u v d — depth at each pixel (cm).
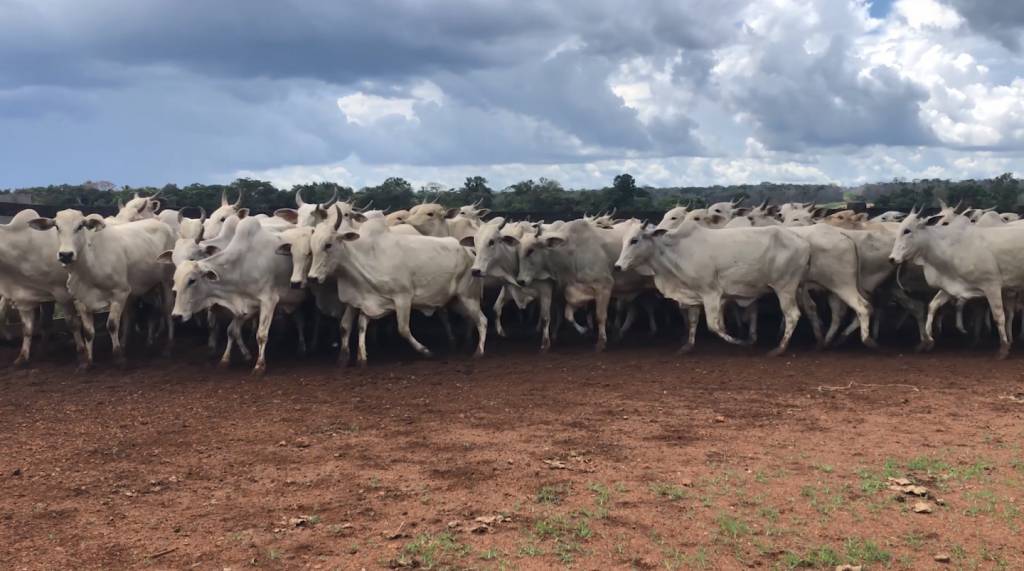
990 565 480
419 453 714
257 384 1043
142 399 957
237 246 1135
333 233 1130
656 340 1388
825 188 3388
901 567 479
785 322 1219
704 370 1102
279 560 488
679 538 519
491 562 484
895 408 870
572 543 510
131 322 1339
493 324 1555
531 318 1526
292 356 1263
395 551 498
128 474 661
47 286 1156
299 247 1140
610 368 1129
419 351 1222
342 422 834
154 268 1248
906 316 1391
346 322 1177
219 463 691
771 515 555
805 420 821
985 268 1152
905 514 556
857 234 1263
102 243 1139
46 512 572
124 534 530
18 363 1155
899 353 1212
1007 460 671
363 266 1159
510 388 1004
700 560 487
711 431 780
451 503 582
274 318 1409
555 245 1262
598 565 481
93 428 819
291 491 613
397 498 594
